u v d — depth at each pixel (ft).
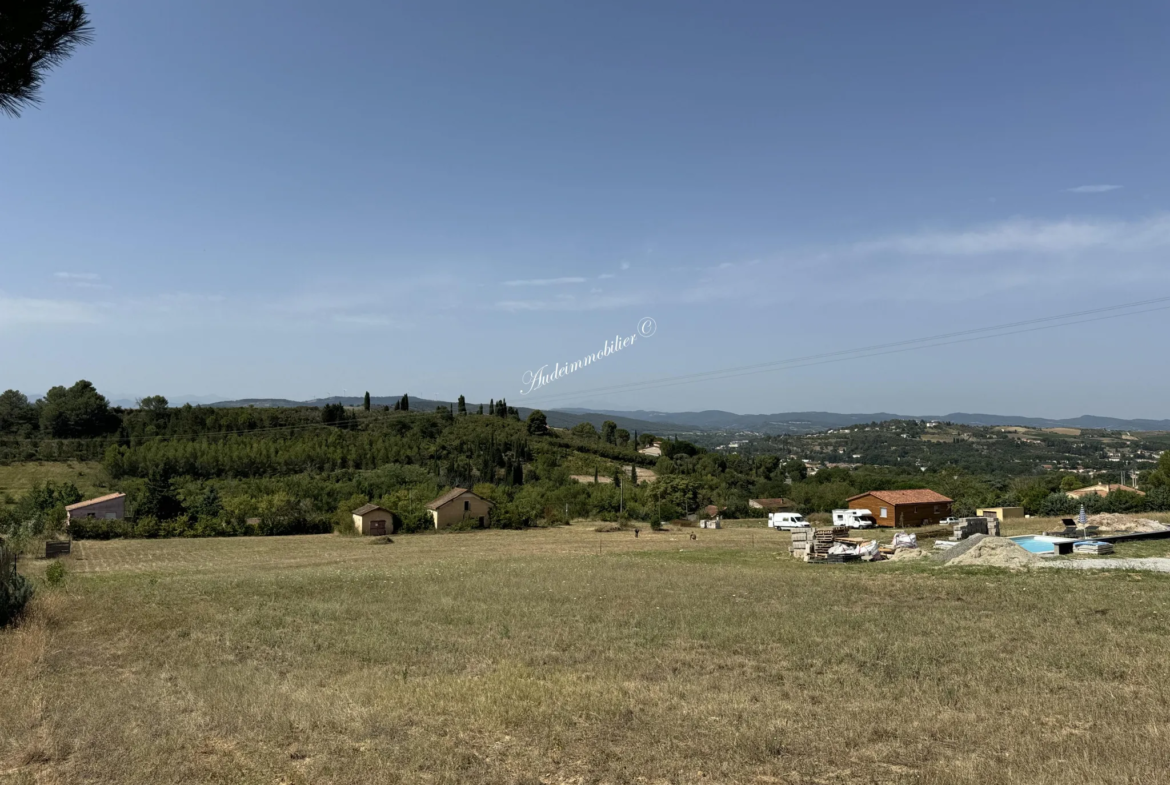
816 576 98.68
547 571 114.01
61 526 220.23
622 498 288.51
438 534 233.96
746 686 43.24
